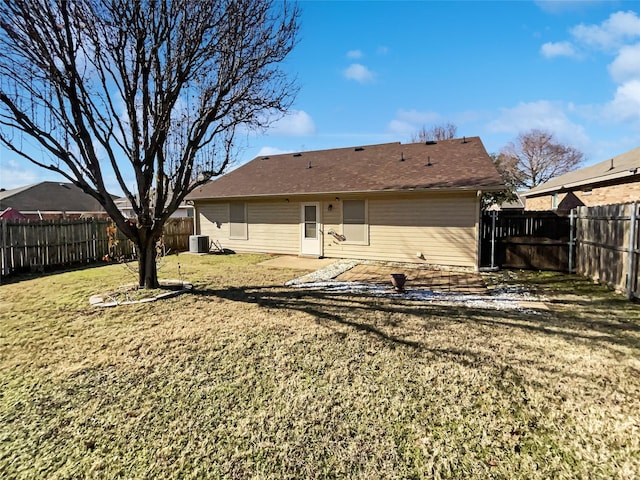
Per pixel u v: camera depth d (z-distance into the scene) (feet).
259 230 43.01
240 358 12.34
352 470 7.13
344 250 37.83
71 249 35.22
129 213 87.20
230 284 25.07
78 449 7.81
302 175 43.55
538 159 123.34
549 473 6.98
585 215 27.07
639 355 12.34
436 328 15.28
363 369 11.42
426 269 31.48
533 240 30.68
